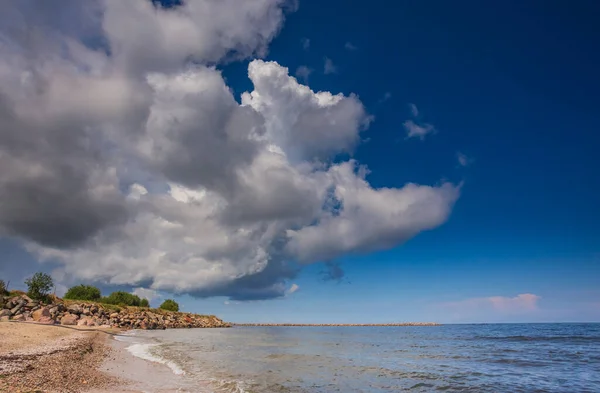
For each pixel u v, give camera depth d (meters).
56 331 47.56
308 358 42.56
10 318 59.06
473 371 34.06
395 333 135.50
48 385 17.89
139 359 33.78
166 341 60.03
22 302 65.25
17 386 16.55
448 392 24.38
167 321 122.38
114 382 21.56
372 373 31.73
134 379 23.45
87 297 115.00
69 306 79.81
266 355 44.12
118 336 63.78
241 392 21.22
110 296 126.75
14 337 36.16
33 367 21.59
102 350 38.00
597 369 35.97
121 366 28.52
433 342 78.19
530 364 39.94
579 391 24.98
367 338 96.31
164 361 33.34
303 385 24.94
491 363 40.69
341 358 43.69
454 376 30.84
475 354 51.19
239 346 57.19
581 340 80.56
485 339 87.50
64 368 23.14
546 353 52.59
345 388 24.56
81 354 30.97
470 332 136.62
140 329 94.81
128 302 127.81
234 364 33.72
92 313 87.88
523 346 66.19
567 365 39.06
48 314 65.62
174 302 163.62
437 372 33.09
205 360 35.75
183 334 86.75
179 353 41.53
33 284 74.69
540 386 26.83
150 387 21.12
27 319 60.59
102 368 26.48
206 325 159.38
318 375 29.56
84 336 47.72
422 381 28.23
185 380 24.02
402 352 54.19
